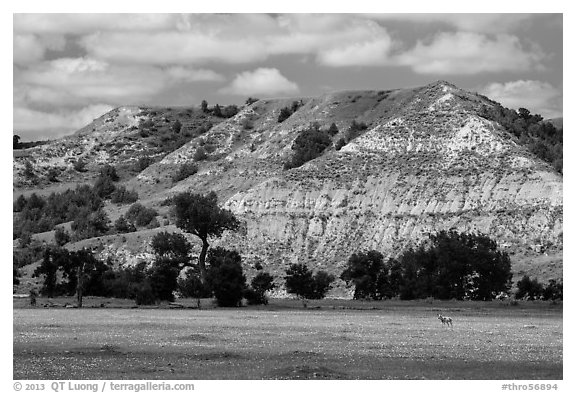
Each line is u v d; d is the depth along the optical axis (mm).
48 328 91188
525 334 87938
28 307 135625
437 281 156750
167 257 160625
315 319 110375
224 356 66500
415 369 60875
